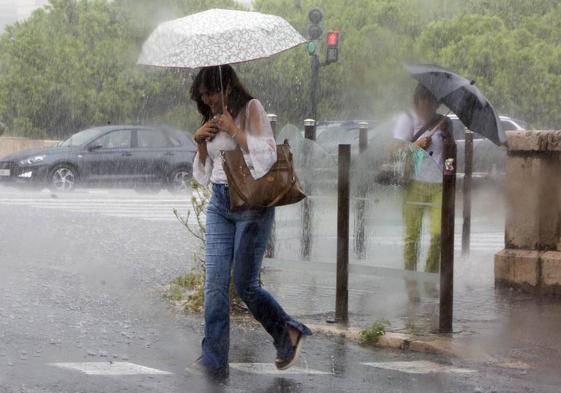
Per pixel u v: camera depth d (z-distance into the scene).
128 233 15.00
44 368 7.08
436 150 10.73
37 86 41.53
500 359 7.94
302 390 6.83
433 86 10.74
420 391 6.91
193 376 7.08
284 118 42.75
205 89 6.97
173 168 28.67
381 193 10.00
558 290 10.74
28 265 11.46
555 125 44.00
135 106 42.16
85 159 27.67
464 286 11.36
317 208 10.50
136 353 7.72
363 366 7.64
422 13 44.53
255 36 6.89
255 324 8.93
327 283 11.23
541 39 46.03
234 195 6.84
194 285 10.60
